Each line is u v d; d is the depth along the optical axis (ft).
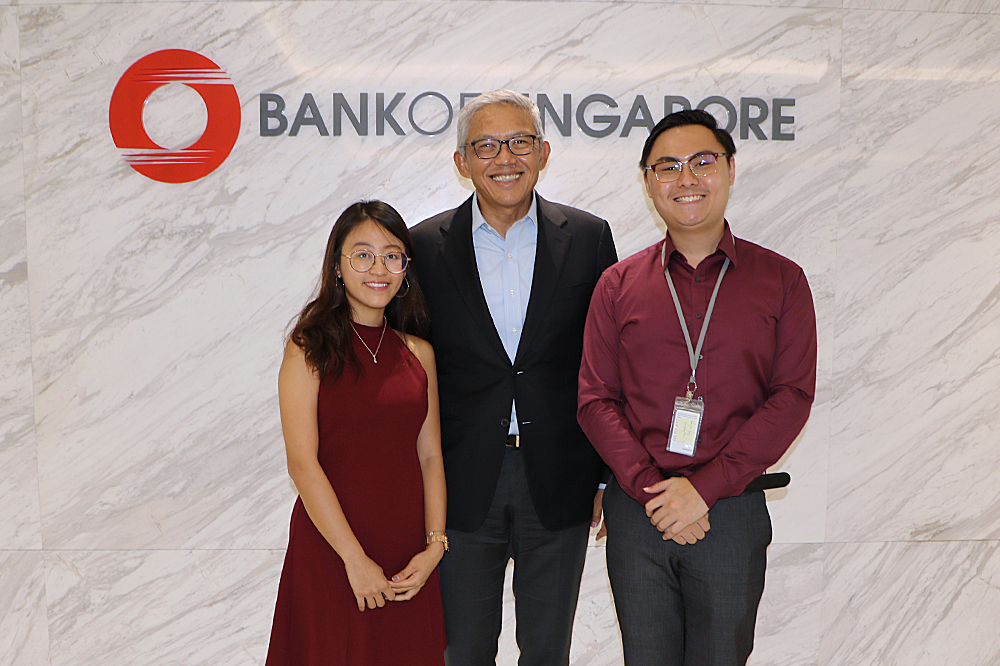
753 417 5.76
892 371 9.10
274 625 6.20
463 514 6.70
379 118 8.64
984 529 9.32
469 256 6.81
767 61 8.72
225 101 8.55
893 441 9.17
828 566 9.27
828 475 9.18
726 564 5.85
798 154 8.83
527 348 6.66
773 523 9.21
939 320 9.06
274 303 8.79
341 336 5.97
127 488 8.91
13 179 8.56
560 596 6.96
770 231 8.89
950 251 9.00
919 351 9.09
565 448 6.79
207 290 8.76
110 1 8.42
